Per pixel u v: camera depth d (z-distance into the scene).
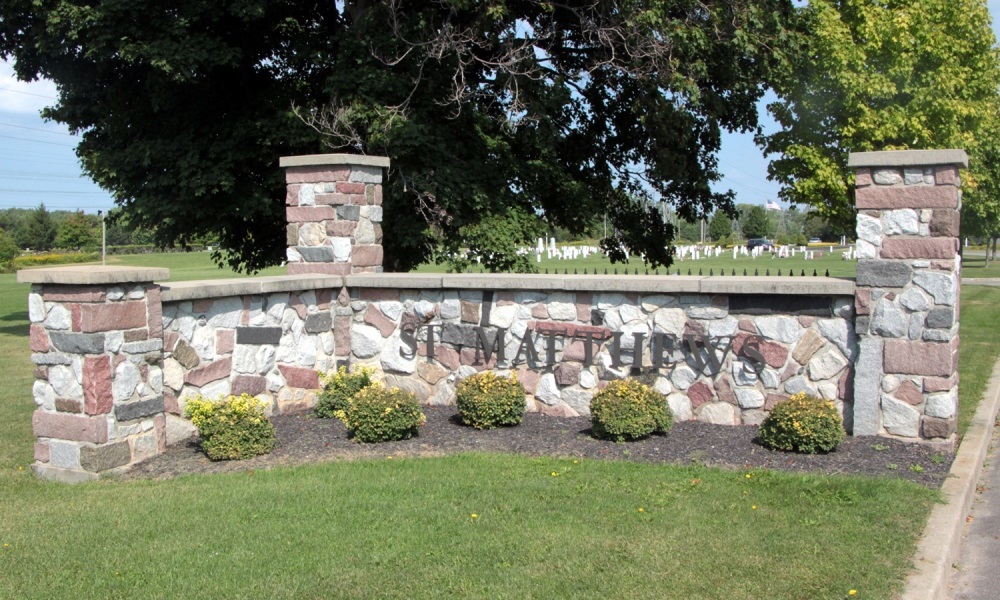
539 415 8.60
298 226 9.96
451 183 13.80
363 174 9.91
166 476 6.66
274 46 15.42
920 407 7.17
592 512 5.43
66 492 6.34
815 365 7.64
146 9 12.89
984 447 7.45
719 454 6.91
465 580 4.40
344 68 13.83
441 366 9.18
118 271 6.73
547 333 8.59
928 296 7.07
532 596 4.21
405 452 7.19
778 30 14.02
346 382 8.82
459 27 14.15
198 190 13.77
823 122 16.52
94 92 15.35
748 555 4.70
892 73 15.48
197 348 7.82
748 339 7.86
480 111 15.63
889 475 6.29
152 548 4.95
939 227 6.99
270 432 7.34
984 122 17.17
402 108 13.61
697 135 16.56
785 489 5.88
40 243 75.75
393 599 4.21
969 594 4.71
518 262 14.52
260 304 8.52
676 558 4.66
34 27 13.42
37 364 6.90
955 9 15.87
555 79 14.54
